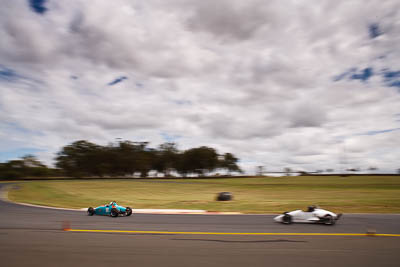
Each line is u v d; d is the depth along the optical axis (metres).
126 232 10.86
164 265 6.91
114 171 111.88
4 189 44.25
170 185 62.28
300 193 40.09
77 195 35.97
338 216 13.16
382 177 78.12
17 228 11.64
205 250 8.24
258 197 34.03
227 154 130.88
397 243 9.16
